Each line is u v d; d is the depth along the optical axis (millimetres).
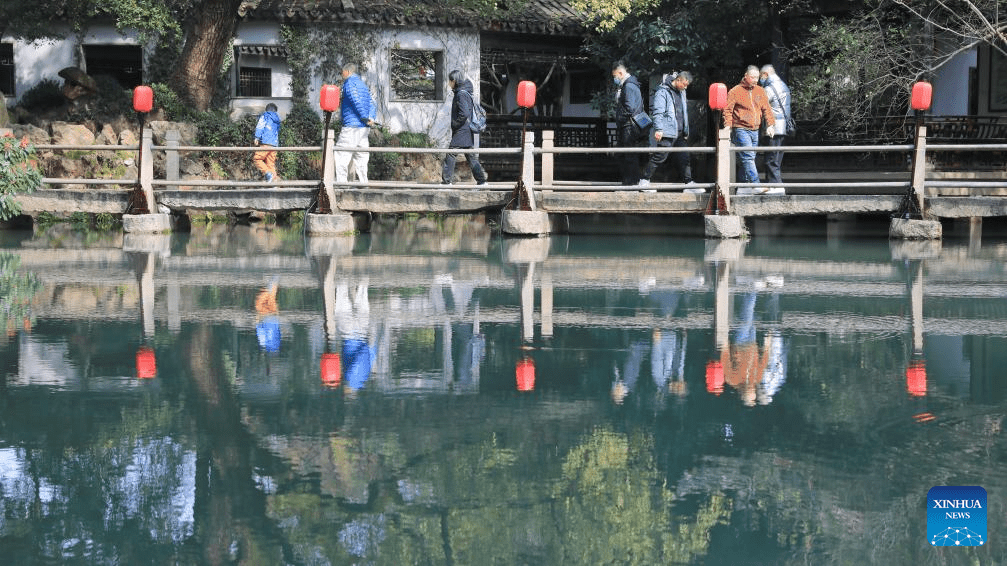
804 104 17000
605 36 21922
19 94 22312
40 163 17391
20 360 5844
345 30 22578
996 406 4824
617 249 12320
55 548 3281
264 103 22672
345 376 5473
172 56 22375
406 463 4027
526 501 3639
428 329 6812
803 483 3793
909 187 13055
